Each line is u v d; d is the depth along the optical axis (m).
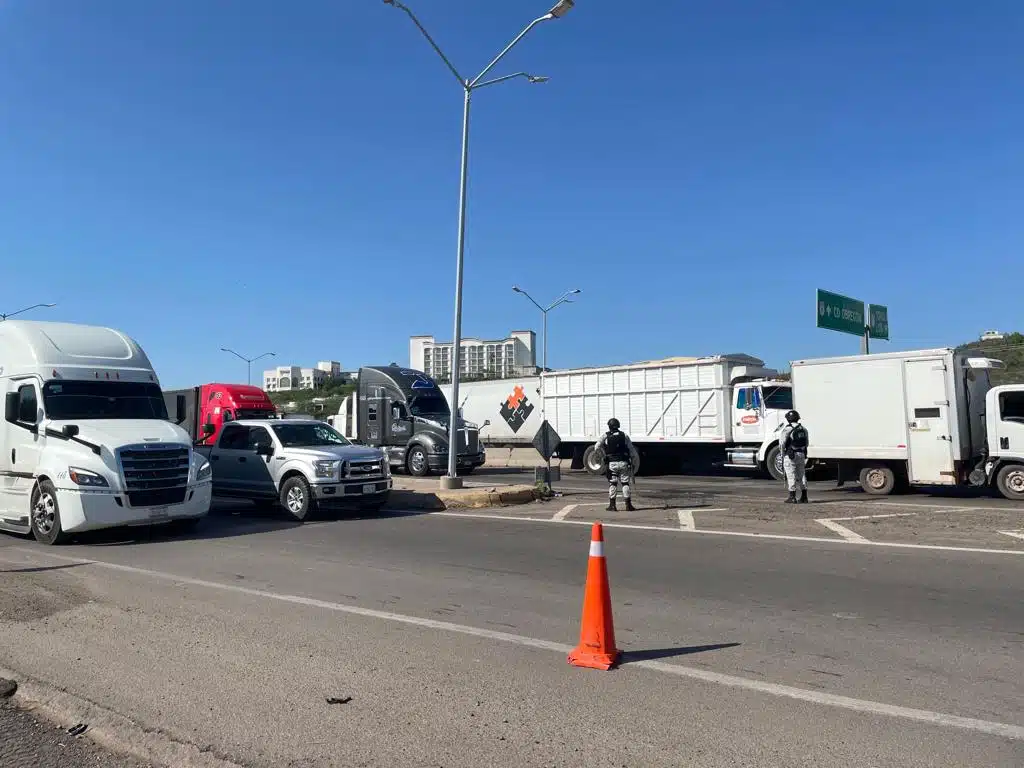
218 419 30.31
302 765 4.07
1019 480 16.50
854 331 34.81
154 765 4.18
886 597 7.77
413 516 15.06
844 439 18.36
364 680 5.35
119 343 14.01
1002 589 8.05
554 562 9.95
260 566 9.75
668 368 25.25
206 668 5.61
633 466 15.32
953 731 4.42
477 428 26.66
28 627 6.73
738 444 23.98
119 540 12.16
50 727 4.70
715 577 8.83
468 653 5.96
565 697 5.00
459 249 18.22
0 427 13.03
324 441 15.86
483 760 4.11
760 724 4.54
